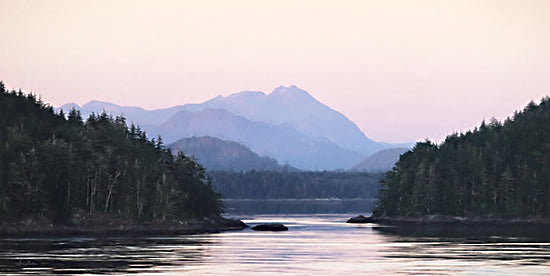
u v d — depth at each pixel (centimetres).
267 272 11369
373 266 12212
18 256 13475
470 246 16412
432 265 12344
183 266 12038
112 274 10956
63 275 10800
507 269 11762
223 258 13362
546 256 13850
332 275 11056
